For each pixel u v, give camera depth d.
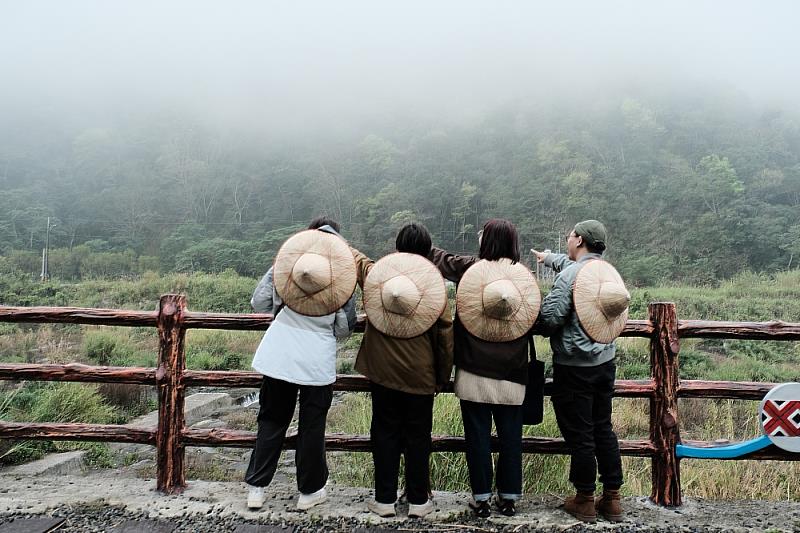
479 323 2.69
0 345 13.23
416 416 2.72
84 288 26.66
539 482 3.81
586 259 2.84
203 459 5.38
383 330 2.66
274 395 2.81
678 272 50.78
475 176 81.94
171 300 3.11
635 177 71.50
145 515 2.78
